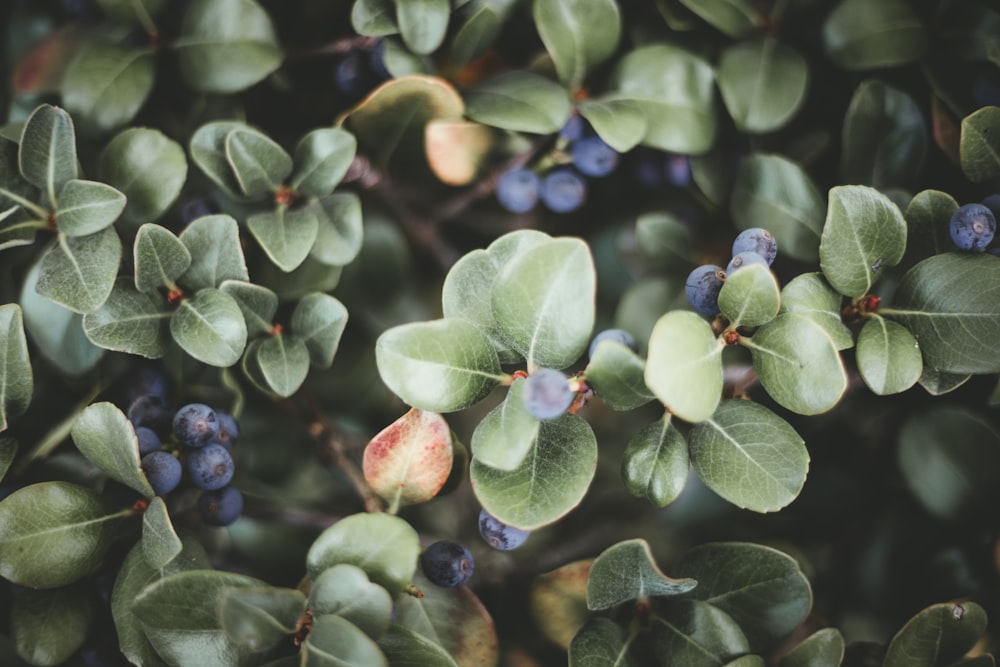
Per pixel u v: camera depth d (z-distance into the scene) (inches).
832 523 14.9
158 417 14.0
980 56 14.3
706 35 14.7
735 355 14.4
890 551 14.5
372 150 14.7
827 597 14.8
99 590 13.6
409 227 15.5
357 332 15.2
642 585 13.2
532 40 14.8
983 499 14.0
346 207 14.1
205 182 14.6
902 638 13.4
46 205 13.7
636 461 12.9
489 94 14.4
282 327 14.2
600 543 15.3
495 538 13.3
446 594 13.9
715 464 13.0
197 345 13.4
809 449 14.9
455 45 14.3
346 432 15.2
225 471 13.7
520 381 12.7
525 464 12.7
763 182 14.3
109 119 14.3
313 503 14.8
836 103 14.8
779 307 13.1
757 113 14.2
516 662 14.4
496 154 14.8
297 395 14.7
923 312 13.4
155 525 12.8
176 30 14.7
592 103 14.3
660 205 15.3
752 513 15.1
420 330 12.7
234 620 12.5
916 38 14.4
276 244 13.8
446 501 15.6
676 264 14.8
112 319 13.4
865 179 14.5
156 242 13.3
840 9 14.4
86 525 13.3
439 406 12.8
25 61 14.7
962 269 13.3
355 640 12.3
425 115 14.4
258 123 15.0
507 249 13.0
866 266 13.1
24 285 13.9
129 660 13.0
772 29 14.5
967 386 14.4
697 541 15.2
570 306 12.6
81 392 14.2
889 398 14.7
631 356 12.4
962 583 14.2
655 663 13.5
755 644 13.5
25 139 13.5
